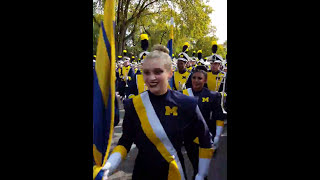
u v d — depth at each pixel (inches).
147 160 51.6
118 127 162.2
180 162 54.4
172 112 51.9
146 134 51.2
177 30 702.5
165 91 53.1
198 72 90.7
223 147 82.5
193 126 55.1
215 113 89.8
